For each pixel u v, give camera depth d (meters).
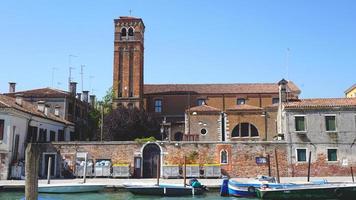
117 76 63.88
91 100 68.19
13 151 38.69
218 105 64.69
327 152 40.56
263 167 40.06
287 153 40.56
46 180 36.94
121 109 57.09
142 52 67.12
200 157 40.22
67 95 54.16
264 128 51.88
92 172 40.16
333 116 41.06
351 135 40.59
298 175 40.19
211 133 52.03
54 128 48.03
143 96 66.00
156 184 30.95
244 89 65.62
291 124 41.12
